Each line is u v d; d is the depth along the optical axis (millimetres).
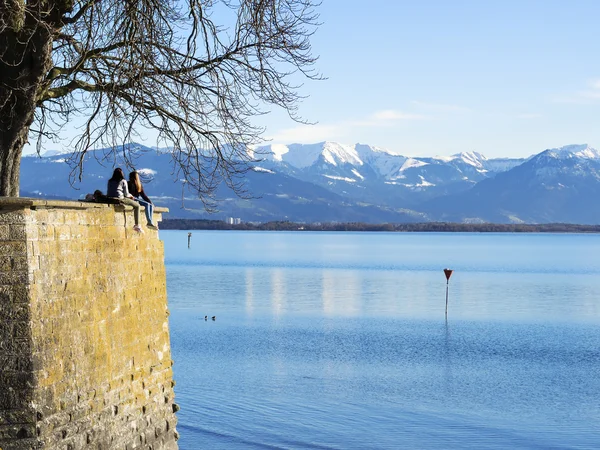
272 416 34688
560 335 62094
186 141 18719
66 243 14688
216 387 39969
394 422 34531
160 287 20125
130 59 17094
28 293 13328
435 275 130750
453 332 62938
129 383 17469
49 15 16406
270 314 73438
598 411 37281
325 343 55875
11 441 13242
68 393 14461
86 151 18219
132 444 17359
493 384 42969
